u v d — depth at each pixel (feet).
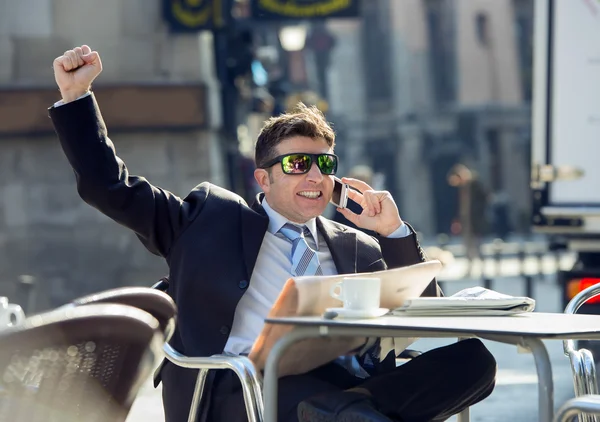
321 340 14.57
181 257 17.40
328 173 17.98
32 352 10.30
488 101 246.68
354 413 14.12
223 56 59.88
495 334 12.63
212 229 17.51
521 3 245.45
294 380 15.76
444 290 70.49
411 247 18.11
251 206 18.42
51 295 54.60
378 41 249.34
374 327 12.84
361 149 249.55
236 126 64.03
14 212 54.54
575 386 17.19
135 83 54.60
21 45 54.13
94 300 11.85
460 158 246.68
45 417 10.64
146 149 55.16
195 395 16.75
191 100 55.01
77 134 16.67
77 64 16.83
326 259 18.26
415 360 16.12
